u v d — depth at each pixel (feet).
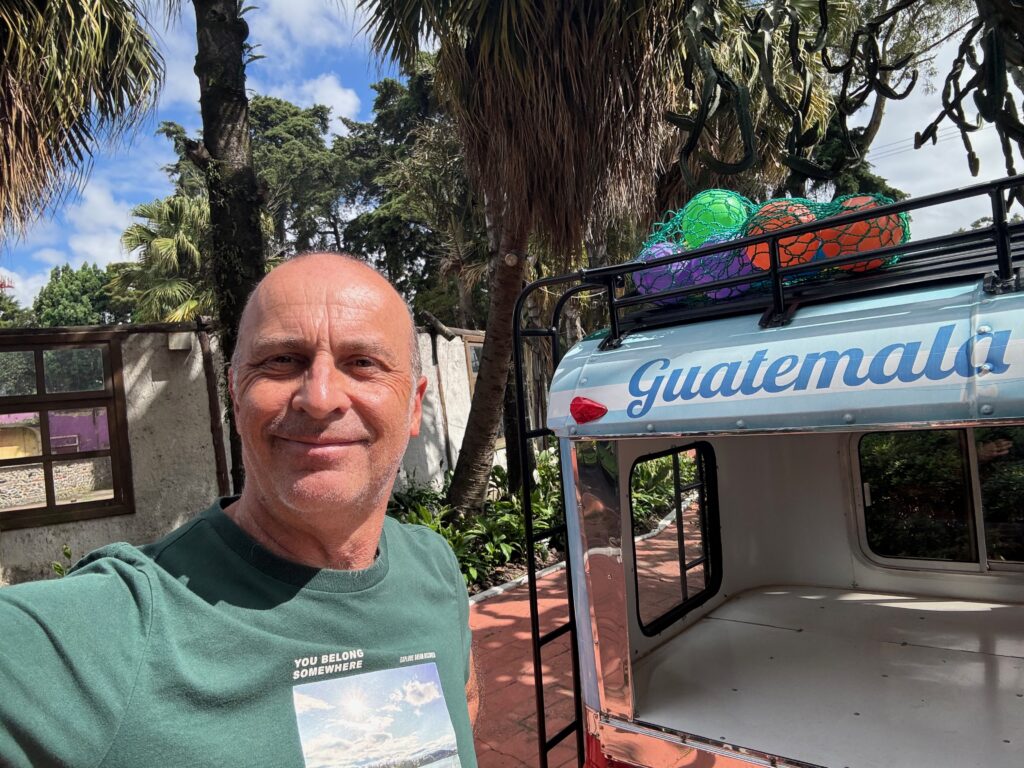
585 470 7.13
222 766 3.24
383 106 87.92
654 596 9.09
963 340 5.16
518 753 11.21
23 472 18.98
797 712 6.94
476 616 17.93
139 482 20.42
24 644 3.05
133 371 20.56
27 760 2.96
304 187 103.30
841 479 10.52
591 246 24.95
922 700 7.02
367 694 3.86
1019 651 8.00
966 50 9.02
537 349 41.68
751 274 6.56
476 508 23.06
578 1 15.08
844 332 5.82
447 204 54.19
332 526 4.05
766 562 11.03
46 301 139.74
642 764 6.82
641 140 16.63
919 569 9.97
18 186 14.55
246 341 4.11
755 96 20.97
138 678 3.21
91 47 15.21
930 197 5.33
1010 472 9.28
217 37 18.13
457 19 16.52
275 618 3.78
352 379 4.09
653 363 6.80
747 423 5.96
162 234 70.79
